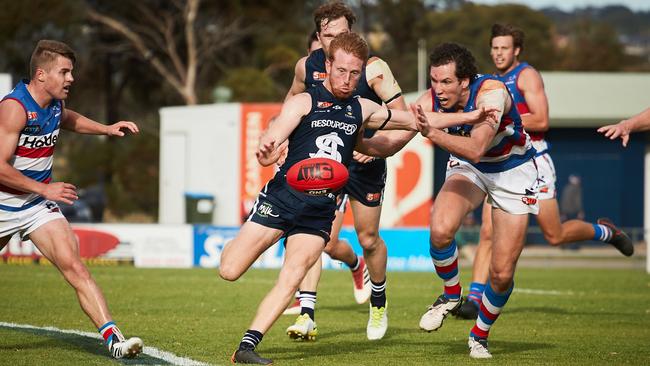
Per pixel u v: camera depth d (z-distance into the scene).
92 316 20.44
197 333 26.03
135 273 50.16
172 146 82.69
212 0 128.25
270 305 20.50
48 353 21.88
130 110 142.38
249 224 20.50
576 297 40.03
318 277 25.30
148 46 129.62
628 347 24.67
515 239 22.45
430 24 184.62
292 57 127.75
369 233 25.70
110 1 126.19
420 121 19.69
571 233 32.78
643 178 99.94
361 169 25.25
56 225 20.62
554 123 96.75
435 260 24.03
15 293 37.06
